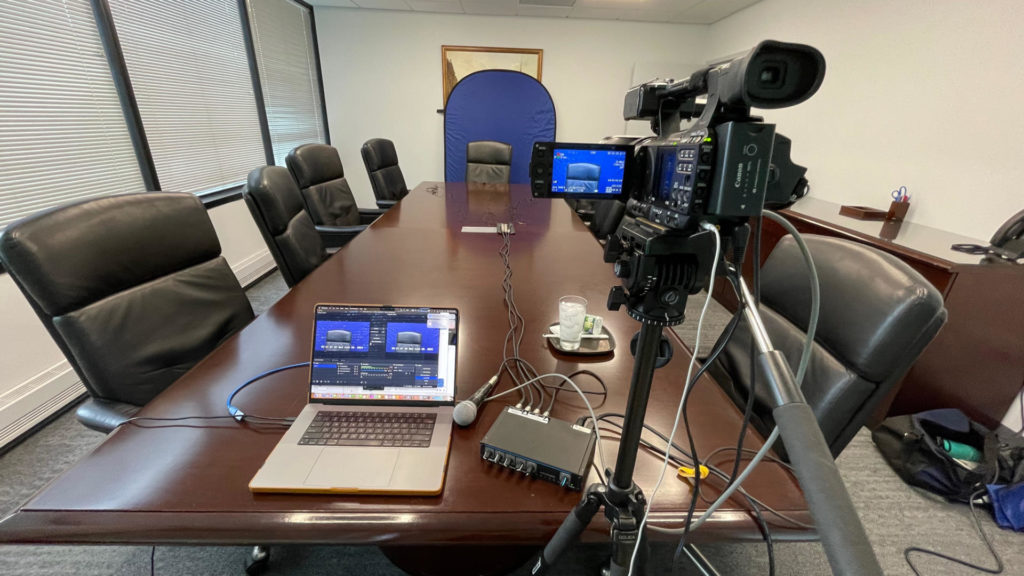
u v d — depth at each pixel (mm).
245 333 1048
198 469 635
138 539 544
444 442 685
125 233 1004
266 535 553
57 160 1928
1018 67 1731
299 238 1790
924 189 2148
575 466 616
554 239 2016
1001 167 1801
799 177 401
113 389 931
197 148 2850
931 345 1639
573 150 488
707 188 375
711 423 770
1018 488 1387
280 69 3900
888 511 1424
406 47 4551
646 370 475
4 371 1609
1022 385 1721
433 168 5051
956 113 1982
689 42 4664
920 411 1768
